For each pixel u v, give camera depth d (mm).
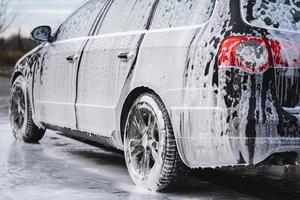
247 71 4477
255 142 4445
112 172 6230
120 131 5672
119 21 6008
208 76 4598
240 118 4449
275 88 4523
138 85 5309
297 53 4605
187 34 4938
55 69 6977
